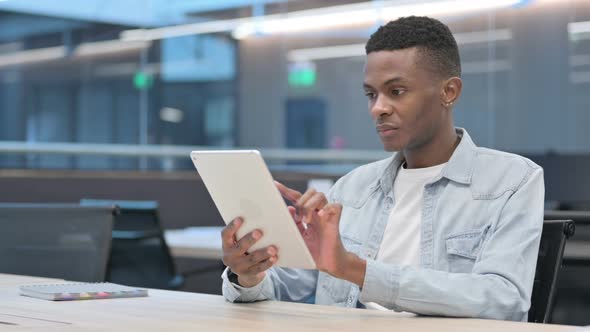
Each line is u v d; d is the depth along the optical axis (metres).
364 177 1.80
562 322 1.95
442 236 1.58
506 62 8.59
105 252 2.03
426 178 1.66
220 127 11.27
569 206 4.53
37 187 3.91
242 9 9.80
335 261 1.30
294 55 11.19
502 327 1.18
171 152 5.47
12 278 1.88
